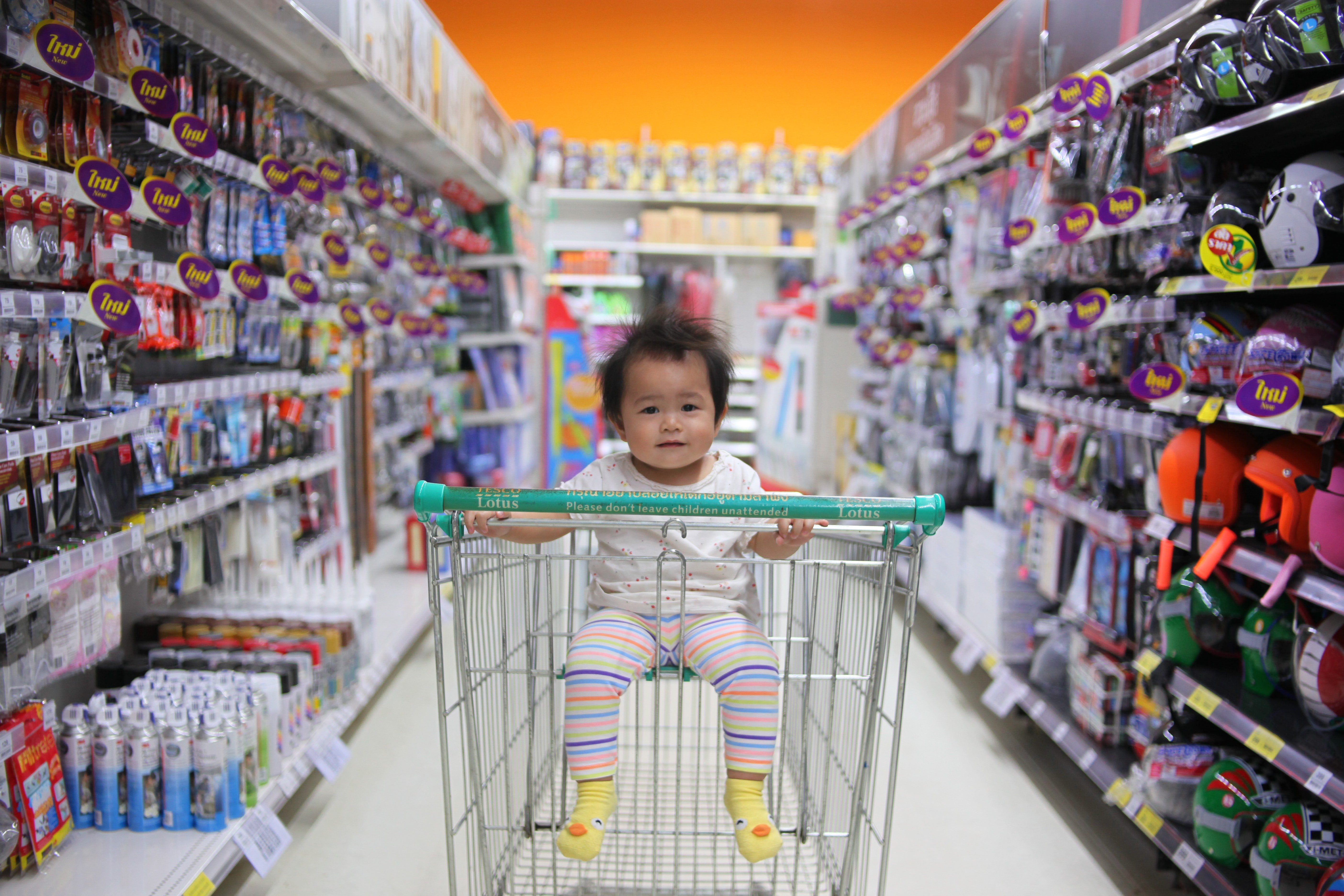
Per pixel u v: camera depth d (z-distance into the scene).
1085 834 2.39
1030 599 3.09
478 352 5.53
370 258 3.24
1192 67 1.91
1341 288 1.96
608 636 1.54
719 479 1.71
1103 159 2.48
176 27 2.02
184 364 2.56
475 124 4.32
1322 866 1.67
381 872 2.14
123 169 1.98
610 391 1.64
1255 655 1.95
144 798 1.83
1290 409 1.71
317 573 2.84
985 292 3.53
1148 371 2.11
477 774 1.49
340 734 2.57
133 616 2.56
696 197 7.50
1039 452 2.99
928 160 4.19
